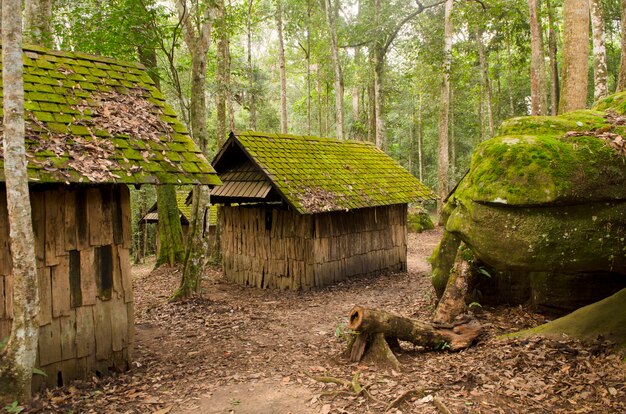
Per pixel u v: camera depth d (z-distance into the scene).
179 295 10.55
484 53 23.34
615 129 4.43
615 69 23.14
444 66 20.06
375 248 14.12
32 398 4.86
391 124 34.72
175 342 7.68
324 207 11.60
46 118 5.71
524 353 5.35
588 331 5.43
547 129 4.65
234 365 6.41
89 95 6.46
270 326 8.59
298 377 5.73
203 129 11.14
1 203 5.23
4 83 4.33
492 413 4.25
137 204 24.86
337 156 14.51
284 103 22.38
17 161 4.37
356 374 5.40
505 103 28.28
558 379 4.70
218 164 13.15
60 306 5.61
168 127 6.72
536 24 13.20
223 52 18.16
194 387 5.59
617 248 4.14
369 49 23.41
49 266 5.52
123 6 11.27
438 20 22.31
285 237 12.59
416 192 15.06
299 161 12.95
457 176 31.22
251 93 21.81
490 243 4.49
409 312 8.93
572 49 10.38
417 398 4.68
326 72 29.91
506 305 7.71
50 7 11.21
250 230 13.54
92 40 11.48
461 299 7.19
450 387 4.86
